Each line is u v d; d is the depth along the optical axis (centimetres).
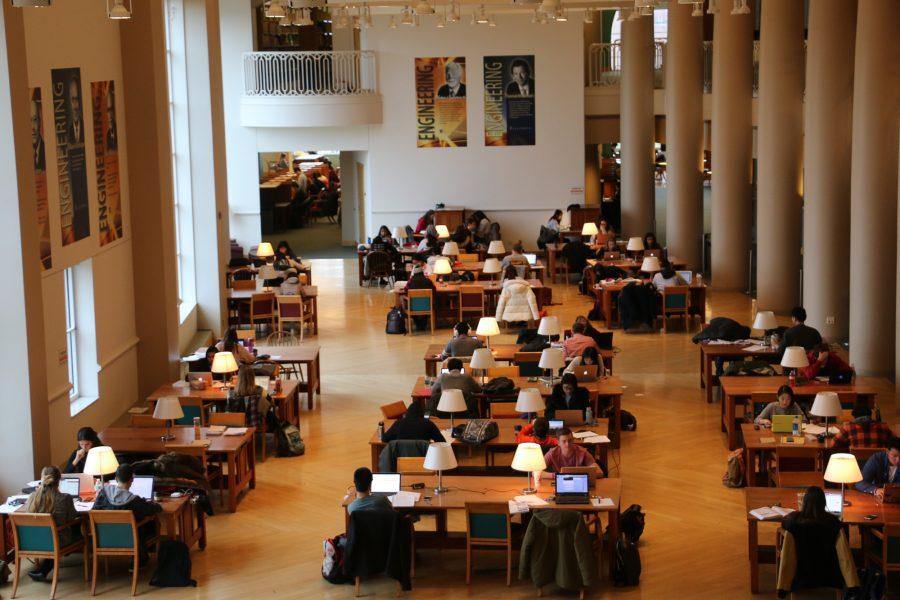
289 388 1364
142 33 1463
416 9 1794
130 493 950
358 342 1877
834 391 1253
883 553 870
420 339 1892
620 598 919
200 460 1112
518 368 1377
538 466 974
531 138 2673
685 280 1912
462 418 1241
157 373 1518
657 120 3100
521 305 1839
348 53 2631
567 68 2653
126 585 959
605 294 1953
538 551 913
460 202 2694
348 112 2603
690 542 1033
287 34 3000
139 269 1498
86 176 1297
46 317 1161
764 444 1095
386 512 928
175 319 1555
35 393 1061
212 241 1878
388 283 2378
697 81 2389
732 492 1162
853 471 907
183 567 956
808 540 861
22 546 934
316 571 984
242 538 1062
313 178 3709
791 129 1942
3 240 1035
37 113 1136
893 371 1541
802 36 1930
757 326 1487
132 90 1471
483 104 2656
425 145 2669
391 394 1557
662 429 1380
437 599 923
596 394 1287
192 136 1869
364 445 1339
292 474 1241
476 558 1012
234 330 1445
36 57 1137
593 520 1034
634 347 1816
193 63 1862
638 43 2586
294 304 1852
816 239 1712
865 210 1516
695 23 2375
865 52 1490
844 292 1712
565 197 2694
